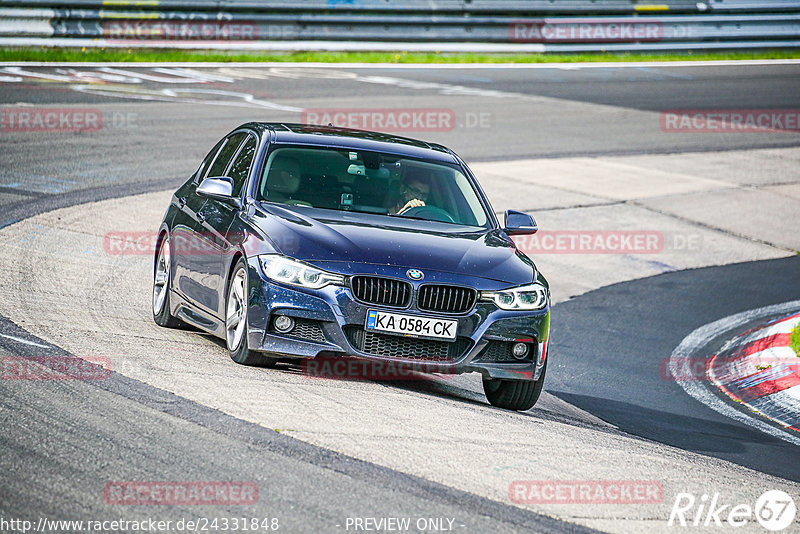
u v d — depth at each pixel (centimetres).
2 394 2058
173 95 7894
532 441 2225
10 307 2909
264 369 2512
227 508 1600
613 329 4153
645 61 11594
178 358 2530
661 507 1883
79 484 1647
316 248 2486
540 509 1773
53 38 9094
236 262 2616
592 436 2430
